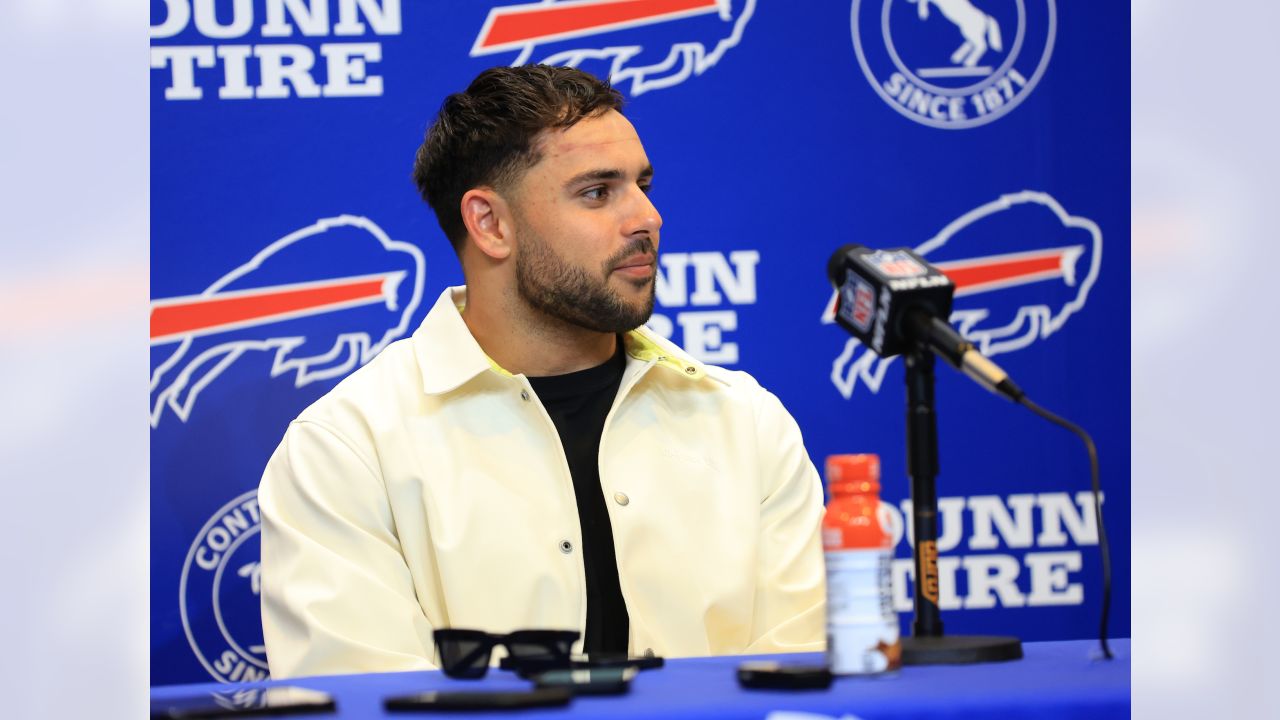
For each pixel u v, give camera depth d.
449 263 2.69
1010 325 2.78
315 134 2.65
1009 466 2.77
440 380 2.20
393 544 2.15
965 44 2.78
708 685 1.24
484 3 2.68
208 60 2.62
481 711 1.10
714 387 2.36
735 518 2.23
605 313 2.23
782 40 2.75
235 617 2.64
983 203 2.78
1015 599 2.77
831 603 1.28
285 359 2.64
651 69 2.72
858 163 2.76
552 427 2.20
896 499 2.77
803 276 2.75
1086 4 2.80
